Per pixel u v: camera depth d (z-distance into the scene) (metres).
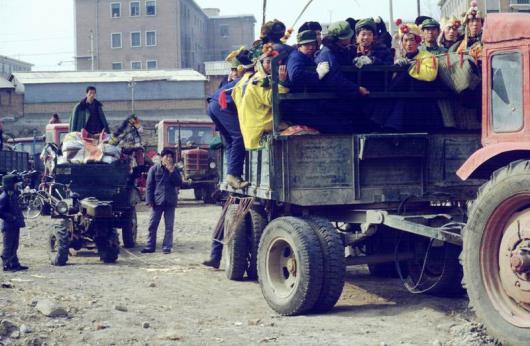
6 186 9.87
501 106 5.38
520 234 5.06
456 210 7.15
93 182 11.94
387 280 8.92
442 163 7.05
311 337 5.88
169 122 24.25
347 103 7.15
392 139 6.84
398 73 7.15
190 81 60.81
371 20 7.29
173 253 12.11
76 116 13.26
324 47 7.17
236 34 107.19
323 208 7.32
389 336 5.86
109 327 6.21
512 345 5.04
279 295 7.05
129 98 60.84
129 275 9.52
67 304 7.09
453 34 7.85
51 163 12.41
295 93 7.04
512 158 5.47
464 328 5.67
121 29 91.88
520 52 5.24
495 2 29.36
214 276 9.50
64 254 10.49
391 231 7.73
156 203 12.10
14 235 9.83
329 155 6.92
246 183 8.03
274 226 7.15
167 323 6.48
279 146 6.92
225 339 5.84
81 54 92.44
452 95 7.14
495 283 5.23
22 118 59.62
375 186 6.96
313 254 6.73
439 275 7.73
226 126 8.23
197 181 23.33
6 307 6.67
